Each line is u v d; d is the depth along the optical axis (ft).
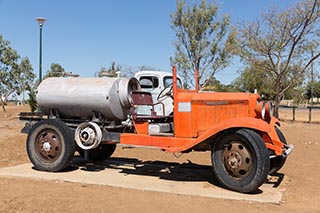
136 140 21.44
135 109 23.40
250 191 18.20
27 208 15.47
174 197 17.65
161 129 22.03
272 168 21.86
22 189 18.48
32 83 74.28
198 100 20.43
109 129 23.08
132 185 19.76
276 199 17.56
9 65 71.77
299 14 74.18
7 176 21.48
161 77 34.71
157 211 15.46
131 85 23.76
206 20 61.62
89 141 21.90
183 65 61.57
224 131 18.86
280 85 62.44
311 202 17.61
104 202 16.53
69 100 22.77
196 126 20.47
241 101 19.65
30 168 23.79
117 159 28.35
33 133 23.13
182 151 19.97
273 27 85.97
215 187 19.66
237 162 18.42
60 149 22.47
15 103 157.28
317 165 26.71
